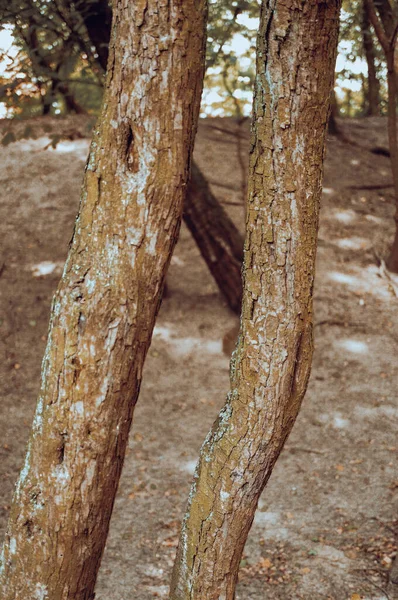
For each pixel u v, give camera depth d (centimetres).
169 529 465
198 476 238
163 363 666
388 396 615
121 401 235
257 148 215
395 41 678
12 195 908
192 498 239
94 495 238
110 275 225
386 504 483
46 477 236
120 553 439
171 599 250
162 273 232
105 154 224
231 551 237
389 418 587
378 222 889
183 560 244
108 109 223
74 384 229
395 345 684
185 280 783
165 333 702
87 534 242
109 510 247
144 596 401
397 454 541
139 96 218
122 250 225
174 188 225
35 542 240
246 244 222
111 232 225
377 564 423
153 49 214
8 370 650
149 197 223
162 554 440
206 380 646
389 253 816
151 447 559
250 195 218
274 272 216
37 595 244
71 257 231
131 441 566
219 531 234
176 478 522
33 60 562
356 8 765
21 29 578
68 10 600
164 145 221
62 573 243
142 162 221
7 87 552
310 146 212
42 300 739
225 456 229
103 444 234
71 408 231
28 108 627
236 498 230
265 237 215
